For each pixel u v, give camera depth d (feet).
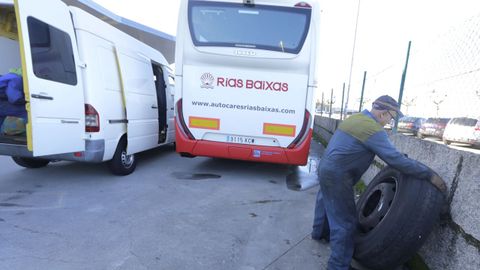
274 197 15.87
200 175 19.51
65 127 13.25
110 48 16.57
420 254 9.50
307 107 17.69
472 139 18.80
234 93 17.81
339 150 8.82
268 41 17.38
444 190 8.35
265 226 12.18
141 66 19.79
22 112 14.17
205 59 17.70
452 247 8.10
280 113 17.79
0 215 11.98
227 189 16.79
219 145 18.21
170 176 18.86
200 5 17.51
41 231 10.82
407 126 20.44
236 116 17.97
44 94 12.03
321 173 9.09
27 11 11.41
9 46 16.90
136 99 18.62
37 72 11.84
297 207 14.53
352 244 9.04
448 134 19.84
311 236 11.48
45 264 8.87
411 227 7.97
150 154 25.96
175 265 9.14
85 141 14.67
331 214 9.09
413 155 12.49
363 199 11.07
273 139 18.02
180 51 17.81
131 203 13.89
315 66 17.47
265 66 17.47
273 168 22.66
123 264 9.05
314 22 17.29
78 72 14.03
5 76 13.29
